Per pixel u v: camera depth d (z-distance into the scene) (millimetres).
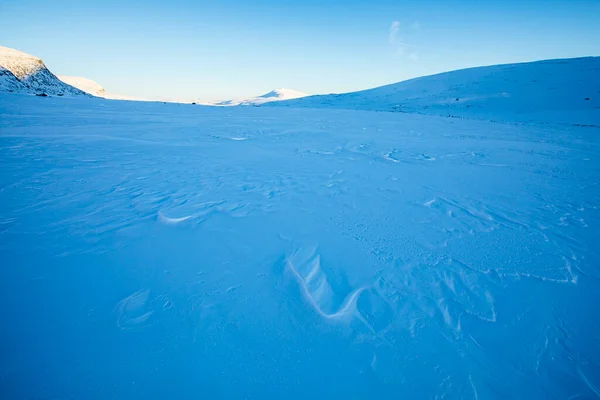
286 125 10203
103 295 1773
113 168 4402
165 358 1414
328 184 4098
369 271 2139
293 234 2623
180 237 2484
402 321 1707
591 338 1646
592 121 16234
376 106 29359
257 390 1310
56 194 3266
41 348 1420
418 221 3000
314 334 1595
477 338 1617
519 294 1963
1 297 1699
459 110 23312
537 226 2969
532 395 1348
